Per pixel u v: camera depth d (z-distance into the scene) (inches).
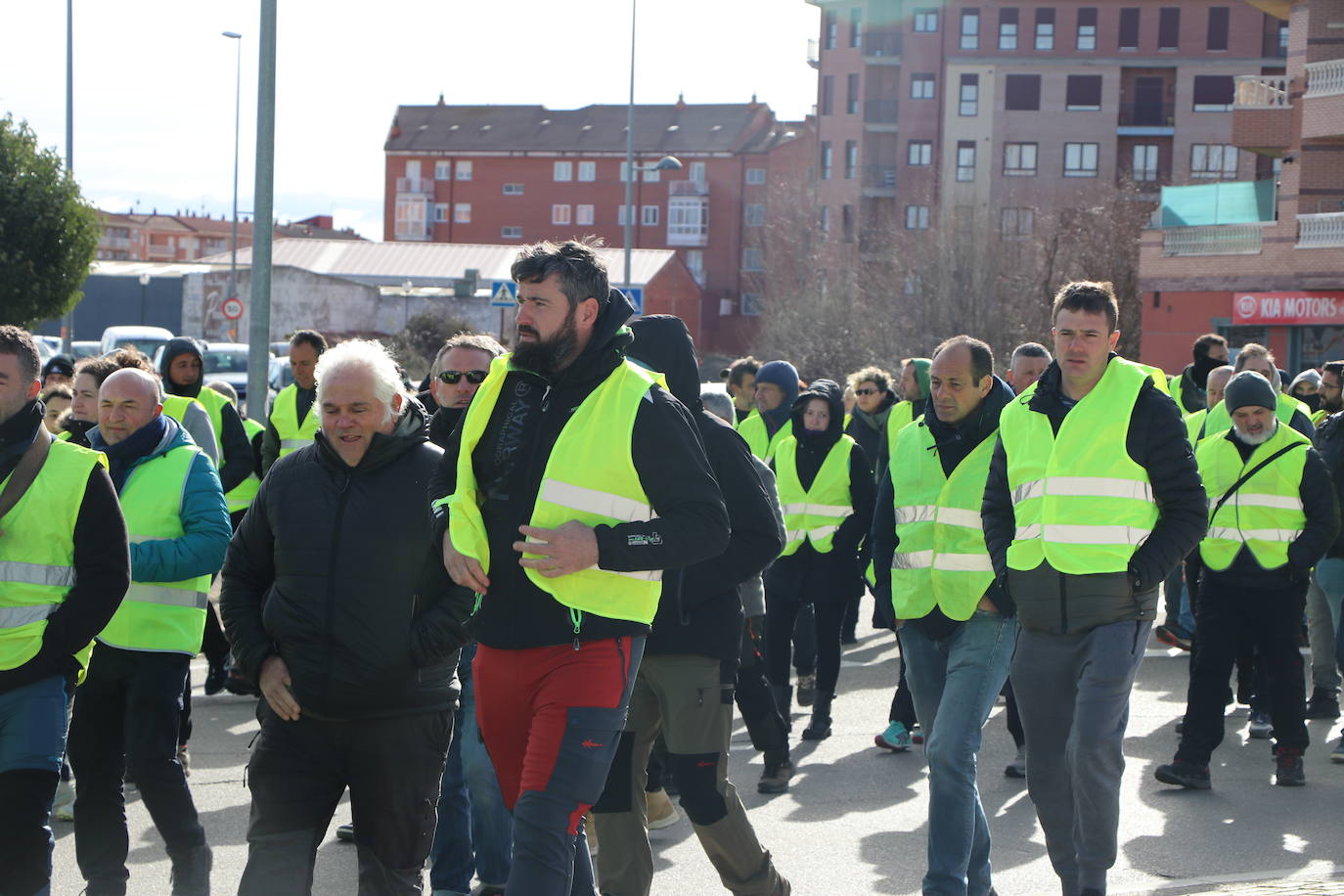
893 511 232.5
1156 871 237.6
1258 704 342.0
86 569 181.9
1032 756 207.2
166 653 210.1
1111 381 204.2
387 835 175.0
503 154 3919.8
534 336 152.2
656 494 151.6
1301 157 1409.9
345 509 173.2
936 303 2020.2
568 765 148.6
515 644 152.1
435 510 155.8
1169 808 278.4
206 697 371.9
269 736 174.9
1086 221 2010.3
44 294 1347.2
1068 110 2709.2
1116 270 1957.4
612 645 152.2
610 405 152.3
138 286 2691.9
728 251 3727.9
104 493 184.1
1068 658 202.8
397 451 175.3
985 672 212.8
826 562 338.0
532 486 152.3
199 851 207.5
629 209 1430.9
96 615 180.9
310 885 174.7
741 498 202.2
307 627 171.8
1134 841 255.3
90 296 2677.2
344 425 172.9
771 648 334.0
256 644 174.6
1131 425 201.5
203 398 359.9
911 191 2824.8
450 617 169.0
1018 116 2731.3
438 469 161.8
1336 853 248.4
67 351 1413.6
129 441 220.5
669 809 265.7
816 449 337.4
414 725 174.2
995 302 2017.7
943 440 226.7
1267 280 1422.2
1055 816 206.4
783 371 389.4
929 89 2805.1
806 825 268.8
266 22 526.0
